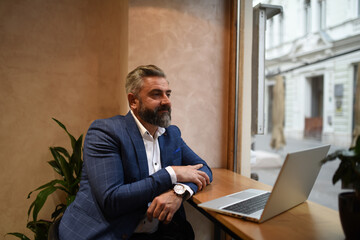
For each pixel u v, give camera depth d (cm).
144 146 118
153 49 166
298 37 1042
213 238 185
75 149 163
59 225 107
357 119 167
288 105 1667
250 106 186
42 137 185
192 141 178
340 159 68
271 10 188
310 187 98
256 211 86
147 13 165
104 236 98
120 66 191
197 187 114
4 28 174
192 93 176
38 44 183
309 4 898
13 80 178
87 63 195
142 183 102
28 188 183
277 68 1127
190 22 174
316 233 72
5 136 177
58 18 187
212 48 180
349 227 65
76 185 163
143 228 116
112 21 199
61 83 189
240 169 184
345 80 1037
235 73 181
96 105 198
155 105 118
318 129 1291
